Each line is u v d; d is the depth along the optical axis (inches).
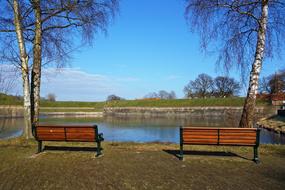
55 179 245.9
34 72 483.2
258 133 298.4
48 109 3093.0
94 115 2861.7
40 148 360.2
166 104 2915.8
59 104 3398.1
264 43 444.8
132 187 223.9
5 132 1031.6
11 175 258.8
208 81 3750.0
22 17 468.4
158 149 378.0
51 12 469.7
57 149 379.6
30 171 272.1
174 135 982.4
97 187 224.5
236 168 280.4
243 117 453.4
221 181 238.4
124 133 1066.1
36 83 482.9
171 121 1802.4
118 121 1850.4
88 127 331.6
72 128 337.4
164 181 238.8
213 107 2512.3
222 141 306.8
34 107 481.4
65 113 2918.3
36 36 476.1
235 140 304.0
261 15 442.3
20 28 465.7
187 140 315.0
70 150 372.8
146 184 231.1
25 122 466.0
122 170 273.6
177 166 288.0
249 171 269.3
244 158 322.0
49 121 1871.3
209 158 323.0
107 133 1069.8
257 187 222.8
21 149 380.5
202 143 311.0
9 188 223.1
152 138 896.3
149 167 284.5
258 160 305.9
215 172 266.1
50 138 348.2
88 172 267.1
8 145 408.5
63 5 458.3
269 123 1338.6
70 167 286.0
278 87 2404.0
